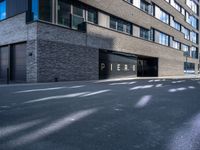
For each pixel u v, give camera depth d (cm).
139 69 3294
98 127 492
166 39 3684
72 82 1714
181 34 4262
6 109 654
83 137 424
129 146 384
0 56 2072
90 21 2152
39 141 398
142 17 2912
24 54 1781
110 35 2320
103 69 2283
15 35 1838
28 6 1714
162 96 1001
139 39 2841
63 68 1803
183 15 4391
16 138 412
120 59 2555
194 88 1416
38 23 1630
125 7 2583
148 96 988
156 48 3266
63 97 901
